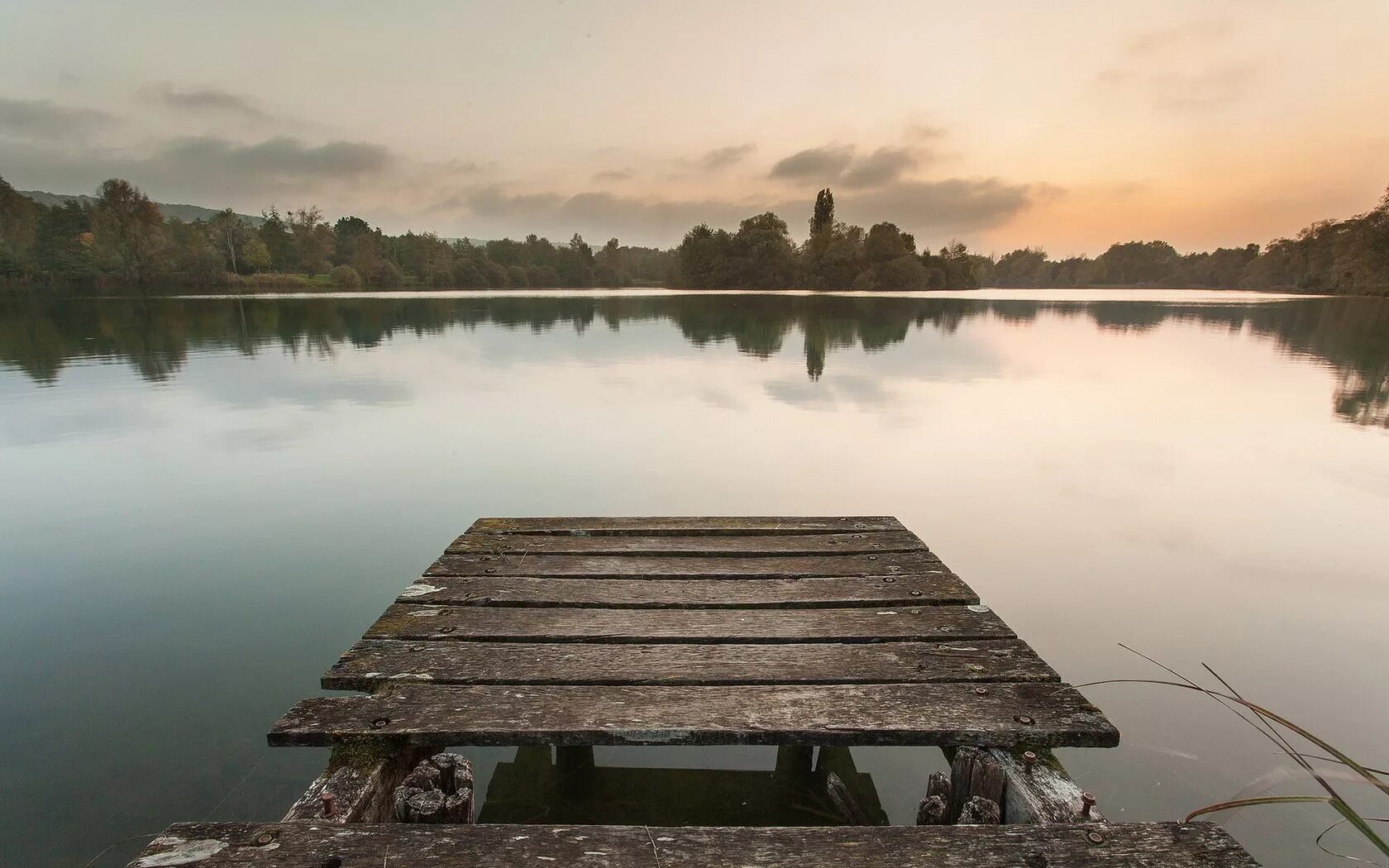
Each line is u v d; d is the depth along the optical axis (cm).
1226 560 434
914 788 256
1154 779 247
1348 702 293
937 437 745
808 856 160
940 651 260
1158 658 328
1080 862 158
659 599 306
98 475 604
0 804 230
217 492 563
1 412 848
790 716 214
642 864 157
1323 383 1135
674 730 206
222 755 258
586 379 1138
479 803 247
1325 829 225
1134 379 1155
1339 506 531
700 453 681
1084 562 432
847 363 1346
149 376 1134
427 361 1343
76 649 330
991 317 2797
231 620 361
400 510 526
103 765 251
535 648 260
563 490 571
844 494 561
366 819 186
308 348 1561
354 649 259
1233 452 686
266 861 154
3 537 469
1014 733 206
